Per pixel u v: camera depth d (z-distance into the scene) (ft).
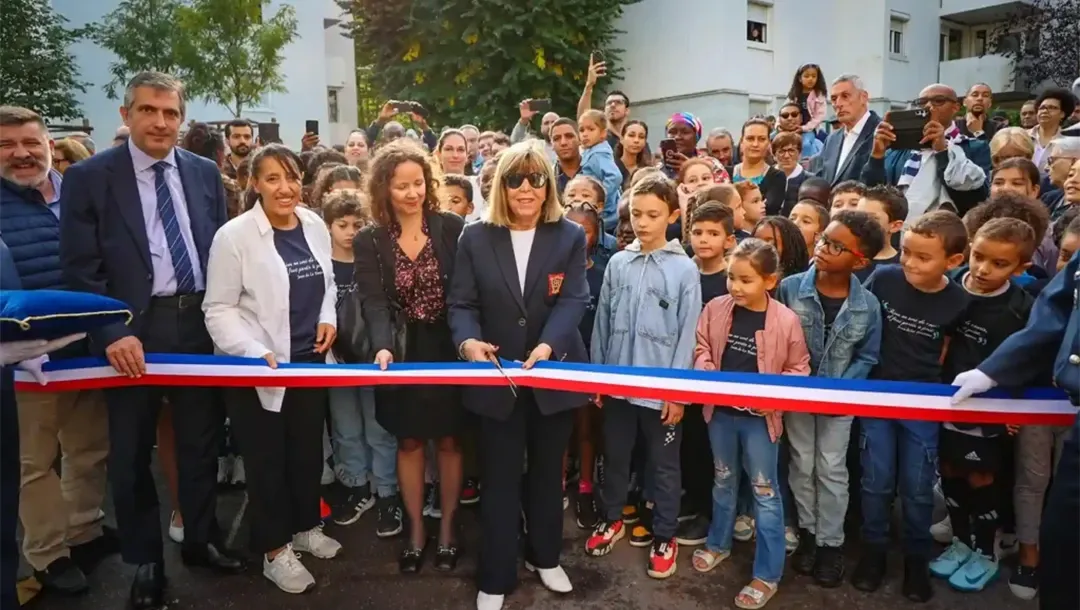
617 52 52.65
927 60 59.52
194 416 8.98
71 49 48.03
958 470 9.11
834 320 9.02
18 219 8.75
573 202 11.97
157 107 8.21
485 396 8.38
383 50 51.29
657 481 9.39
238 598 8.98
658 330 9.30
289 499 9.23
